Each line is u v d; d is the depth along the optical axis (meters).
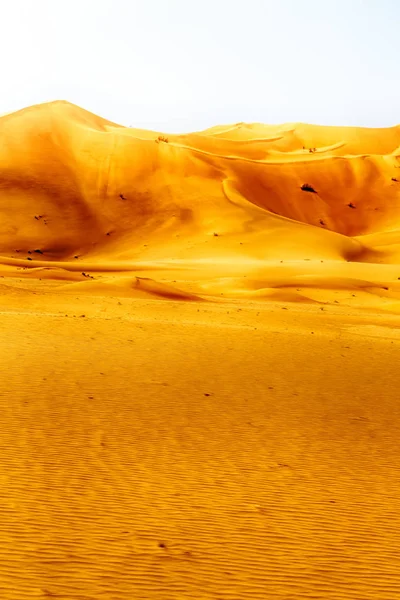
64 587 6.57
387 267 104.44
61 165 163.25
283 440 12.55
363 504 9.39
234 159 183.00
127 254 133.12
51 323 26.44
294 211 173.88
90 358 19.86
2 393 14.76
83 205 151.12
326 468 10.99
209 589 6.72
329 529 8.43
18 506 8.56
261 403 15.47
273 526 8.42
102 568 7.03
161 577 6.91
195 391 16.34
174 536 7.95
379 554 7.75
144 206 153.25
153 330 26.58
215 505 9.05
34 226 140.38
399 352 24.75
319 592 6.78
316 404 15.70
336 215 177.50
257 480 10.20
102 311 36.47
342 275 96.81
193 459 11.08
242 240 135.62
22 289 42.25
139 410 14.15
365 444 12.59
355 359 22.59
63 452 10.99
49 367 18.05
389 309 57.22
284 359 21.78
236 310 39.69
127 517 8.45
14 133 169.38
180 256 128.62
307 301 63.00
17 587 6.50
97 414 13.59
